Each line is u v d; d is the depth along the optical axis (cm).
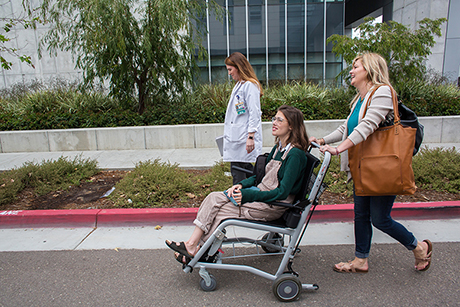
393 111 221
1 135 735
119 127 737
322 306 224
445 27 1173
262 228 233
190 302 233
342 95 824
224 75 1338
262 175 262
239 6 1307
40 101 843
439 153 496
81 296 242
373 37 716
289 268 235
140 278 266
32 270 281
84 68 770
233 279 262
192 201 416
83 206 408
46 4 724
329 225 364
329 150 222
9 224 380
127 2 708
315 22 1327
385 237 329
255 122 324
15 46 1295
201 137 729
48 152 734
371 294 236
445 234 329
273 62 1347
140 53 750
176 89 813
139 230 364
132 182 454
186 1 727
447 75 1159
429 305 221
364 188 231
